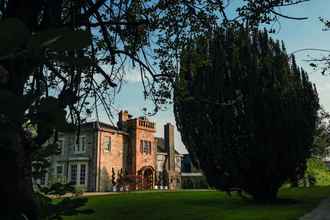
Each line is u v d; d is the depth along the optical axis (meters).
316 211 14.90
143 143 43.78
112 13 4.16
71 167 39.88
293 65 19.84
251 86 17.97
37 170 2.12
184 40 6.06
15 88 1.21
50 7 2.22
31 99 0.92
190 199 21.09
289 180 20.80
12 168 1.20
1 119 0.88
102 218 13.58
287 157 18.52
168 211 15.48
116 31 4.34
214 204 18.34
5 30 0.78
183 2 5.36
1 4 2.12
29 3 2.02
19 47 0.82
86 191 38.25
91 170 38.69
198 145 18.91
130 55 4.42
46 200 1.99
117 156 41.12
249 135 18.03
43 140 1.70
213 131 18.27
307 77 20.22
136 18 5.02
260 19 5.42
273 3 5.10
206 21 5.66
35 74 1.73
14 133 0.94
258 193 19.41
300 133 18.80
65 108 1.09
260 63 18.20
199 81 17.20
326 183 39.84
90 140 39.44
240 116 17.94
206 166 19.16
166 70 6.32
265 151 18.09
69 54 0.97
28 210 1.31
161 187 46.41
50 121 0.97
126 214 14.73
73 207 1.85
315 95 20.58
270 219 12.83
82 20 2.85
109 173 39.75
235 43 16.91
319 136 29.94
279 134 18.23
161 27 5.60
